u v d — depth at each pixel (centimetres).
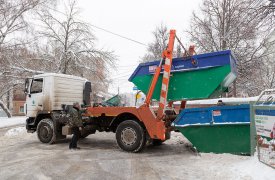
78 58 2947
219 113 771
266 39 1336
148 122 863
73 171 671
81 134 1030
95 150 947
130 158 809
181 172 645
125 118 950
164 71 855
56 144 1099
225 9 2075
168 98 883
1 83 3123
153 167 699
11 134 1429
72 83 1218
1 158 834
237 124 745
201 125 792
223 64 803
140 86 938
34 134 1403
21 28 2609
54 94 1136
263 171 571
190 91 851
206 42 2309
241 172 597
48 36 2920
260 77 2338
